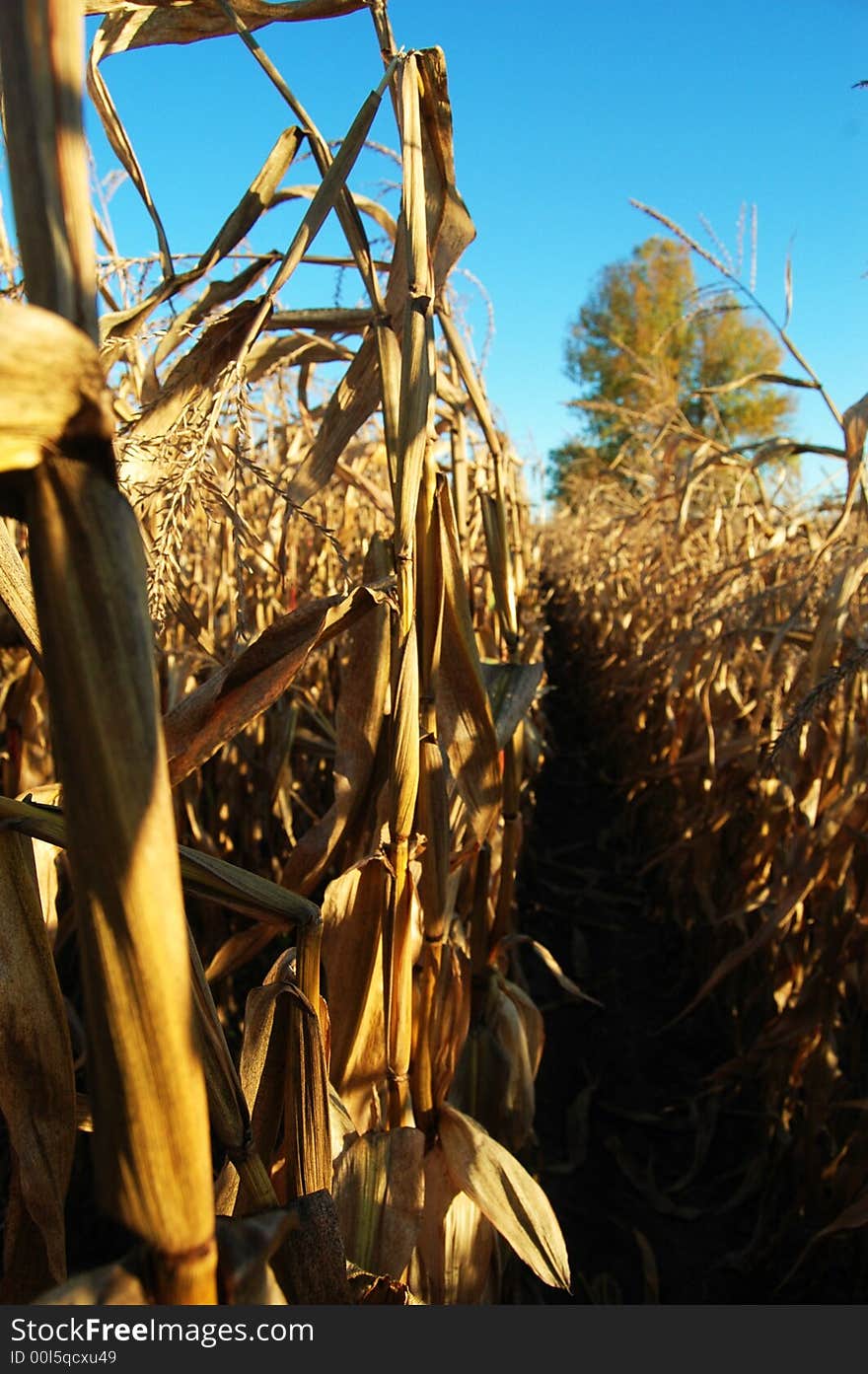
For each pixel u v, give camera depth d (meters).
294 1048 1.04
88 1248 2.23
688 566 5.34
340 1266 0.92
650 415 5.43
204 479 0.94
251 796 3.57
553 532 17.34
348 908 1.46
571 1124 3.38
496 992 2.07
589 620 10.62
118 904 0.55
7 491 0.55
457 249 1.49
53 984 1.01
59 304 0.57
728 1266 2.73
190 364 1.28
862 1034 2.94
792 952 3.04
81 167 0.58
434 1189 1.59
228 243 1.42
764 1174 3.04
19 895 0.99
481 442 3.79
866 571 2.59
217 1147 1.15
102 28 1.41
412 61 1.29
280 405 3.81
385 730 1.61
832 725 2.66
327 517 4.07
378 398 1.52
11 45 0.57
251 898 0.99
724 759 3.56
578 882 6.01
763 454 2.83
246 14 1.41
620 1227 2.88
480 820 1.71
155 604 0.90
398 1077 1.45
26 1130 0.99
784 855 3.33
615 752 7.98
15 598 0.85
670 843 5.06
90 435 0.54
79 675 0.54
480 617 3.70
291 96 1.33
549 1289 2.56
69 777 0.55
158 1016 0.57
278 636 1.04
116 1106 0.59
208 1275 0.64
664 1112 3.49
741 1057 2.96
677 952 4.88
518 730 2.05
